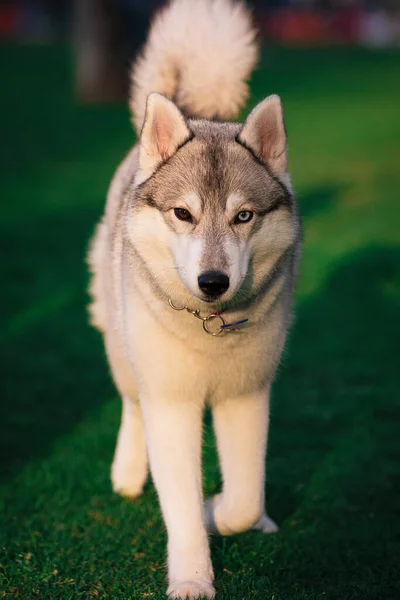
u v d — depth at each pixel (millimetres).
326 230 12469
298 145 20812
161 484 4254
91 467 5719
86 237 12195
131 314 4379
